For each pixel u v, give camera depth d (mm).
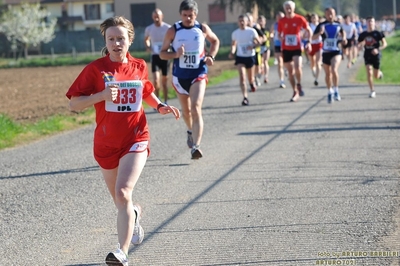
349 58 74750
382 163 22312
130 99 12953
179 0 174500
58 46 163625
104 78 12883
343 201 17453
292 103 42125
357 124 31562
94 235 15531
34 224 16703
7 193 20438
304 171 21500
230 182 20391
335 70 40812
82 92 12875
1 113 44469
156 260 13500
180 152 26344
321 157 23734
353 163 22453
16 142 32125
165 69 41469
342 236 14445
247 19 43844
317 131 29906
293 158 23766
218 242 14461
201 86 23844
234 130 31406
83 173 23141
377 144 26016
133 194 19453
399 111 35719
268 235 14781
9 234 15891
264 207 17219
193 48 23922
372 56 42969
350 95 45281
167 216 16859
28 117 42812
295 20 42562
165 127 34375
